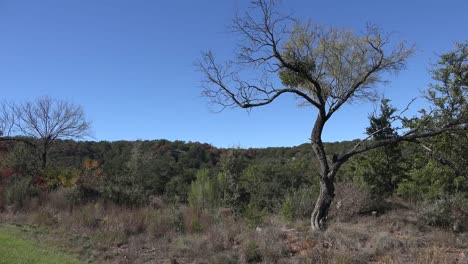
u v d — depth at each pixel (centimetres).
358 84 1462
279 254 1191
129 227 1644
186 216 1702
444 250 1132
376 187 1881
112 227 1645
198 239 1436
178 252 1354
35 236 1576
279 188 2030
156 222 1653
